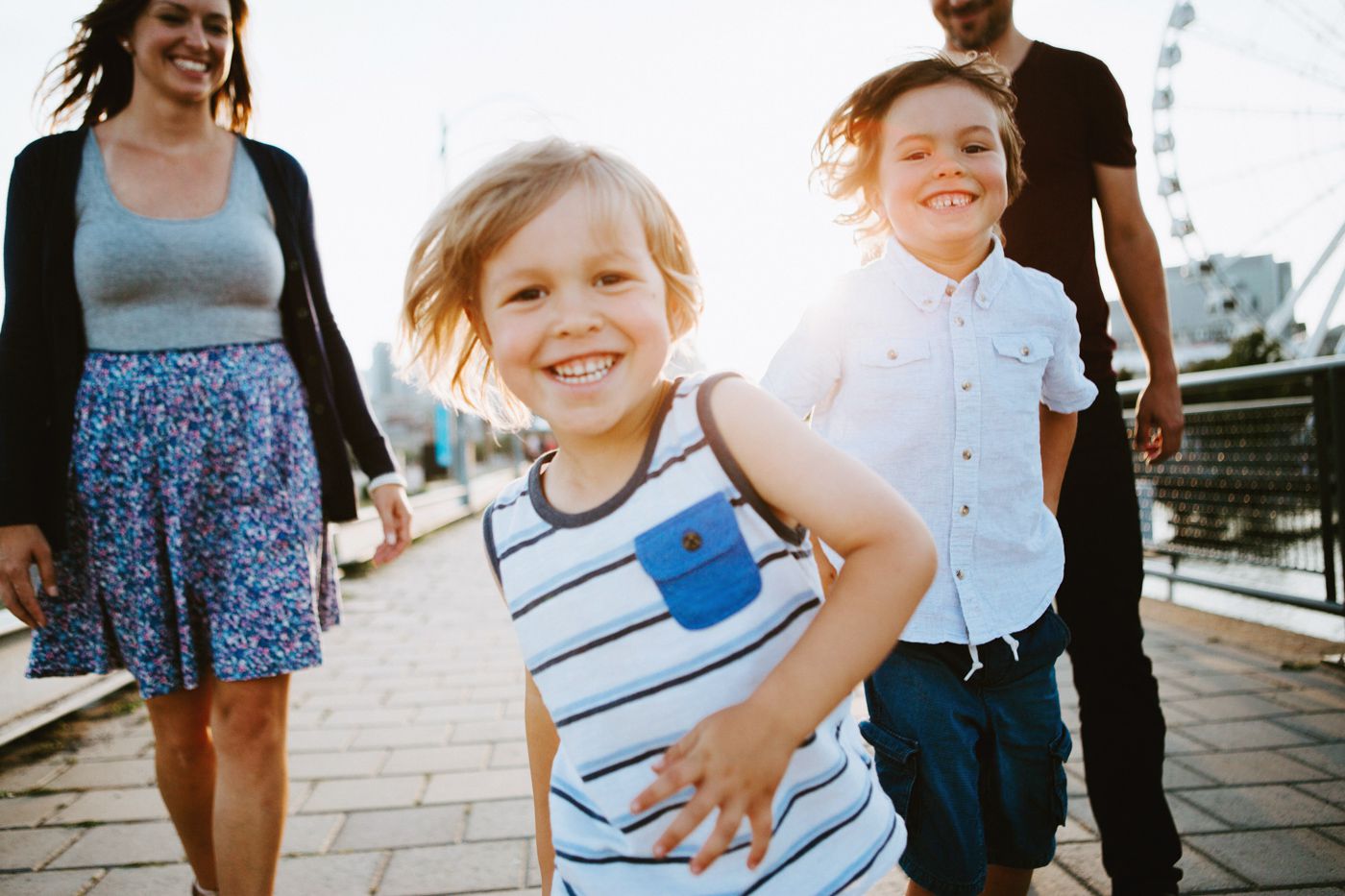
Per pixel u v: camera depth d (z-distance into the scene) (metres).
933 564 0.93
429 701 3.53
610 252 1.03
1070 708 3.04
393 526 2.03
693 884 0.99
